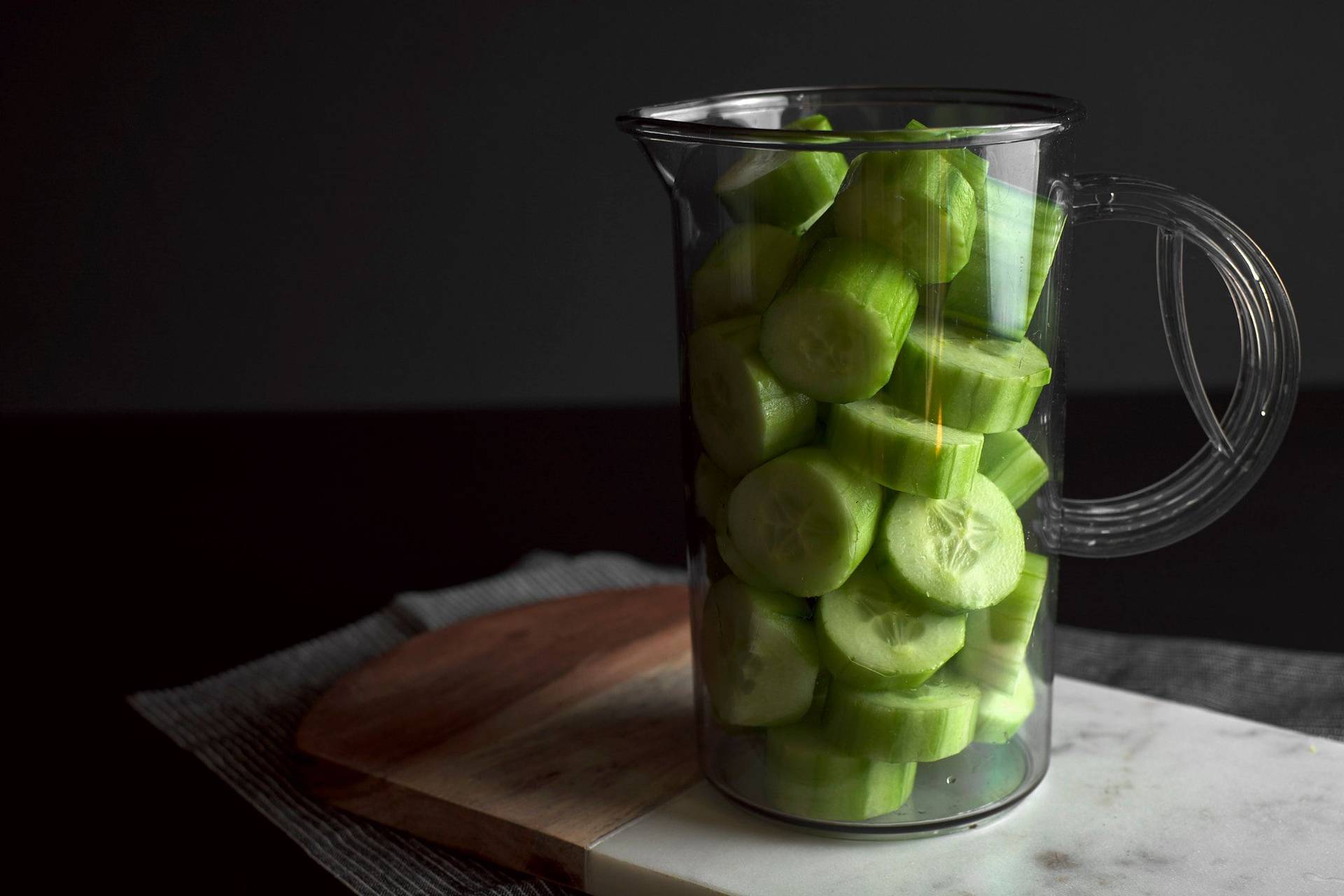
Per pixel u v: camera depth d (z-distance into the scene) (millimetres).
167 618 987
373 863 722
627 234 1561
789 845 697
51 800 784
